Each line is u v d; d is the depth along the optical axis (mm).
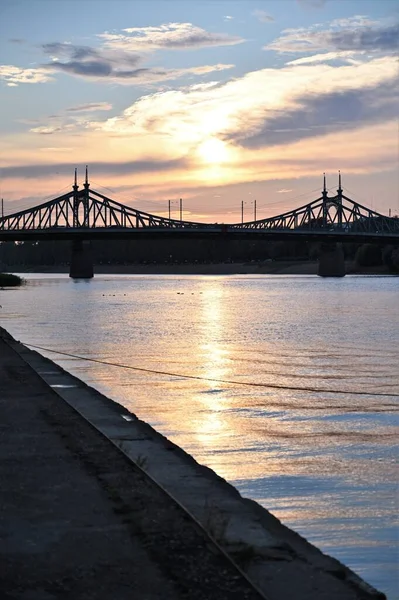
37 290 155875
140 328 66000
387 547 12211
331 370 38094
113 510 10266
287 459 18641
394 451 19609
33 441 15070
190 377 35250
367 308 97562
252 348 49844
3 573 7965
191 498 11117
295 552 8969
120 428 16703
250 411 26000
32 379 25547
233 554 8625
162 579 7836
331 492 15523
